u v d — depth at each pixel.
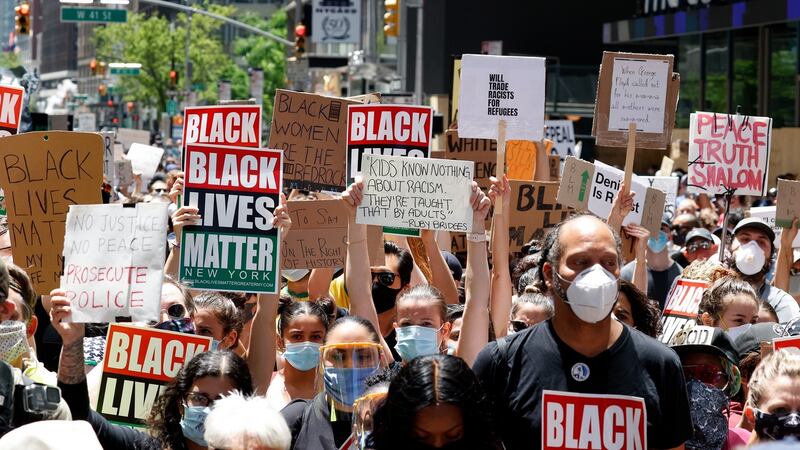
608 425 5.39
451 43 53.88
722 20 35.84
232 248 8.31
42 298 9.08
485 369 5.55
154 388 7.50
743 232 11.11
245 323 9.47
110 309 6.79
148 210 6.88
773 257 13.87
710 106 39.81
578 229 5.43
